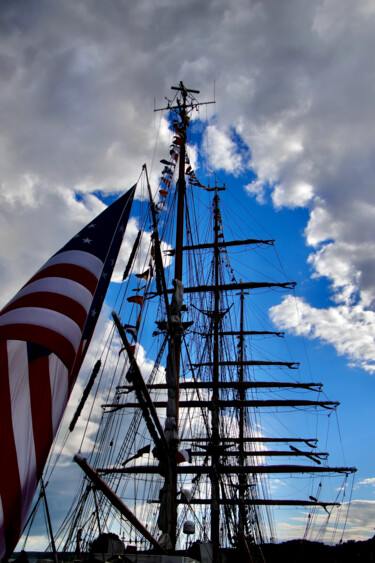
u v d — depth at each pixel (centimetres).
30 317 1041
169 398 2162
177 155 2753
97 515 1518
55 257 1243
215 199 5106
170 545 1803
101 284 1338
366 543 5194
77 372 1215
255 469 4638
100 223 1391
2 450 938
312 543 5497
